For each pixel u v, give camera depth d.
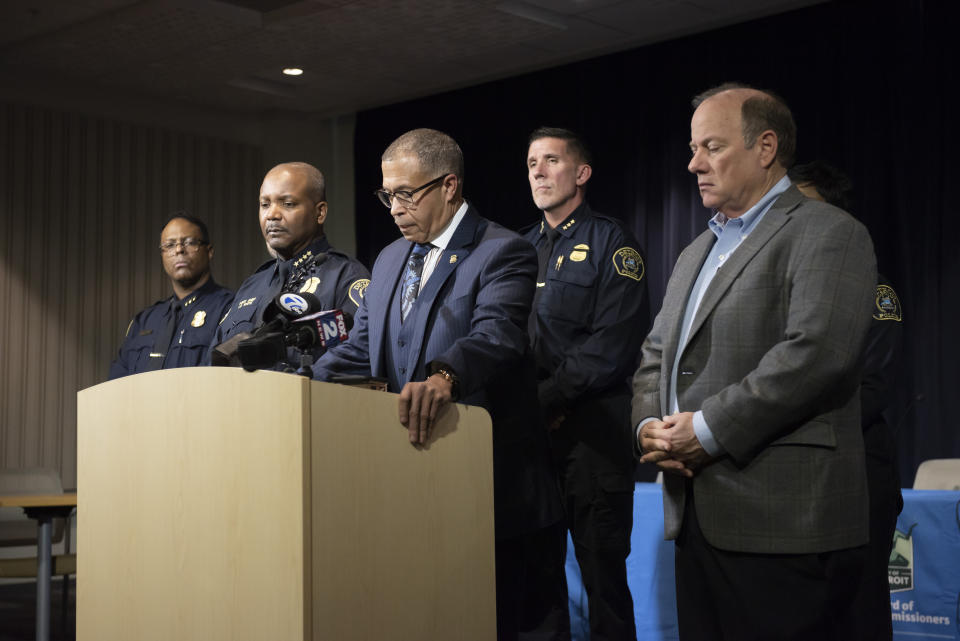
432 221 2.70
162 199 9.87
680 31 8.41
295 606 1.84
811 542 2.17
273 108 10.41
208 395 2.00
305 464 1.86
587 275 3.71
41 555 4.92
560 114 9.23
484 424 2.34
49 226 9.14
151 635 2.05
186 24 8.02
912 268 7.26
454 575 2.21
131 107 9.76
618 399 3.62
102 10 7.77
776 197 2.41
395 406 2.11
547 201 3.88
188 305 5.31
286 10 7.86
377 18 7.95
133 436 2.14
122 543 2.14
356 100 10.20
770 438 2.21
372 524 2.01
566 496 3.61
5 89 9.00
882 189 7.46
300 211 3.57
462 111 9.89
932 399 7.08
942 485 4.81
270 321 2.28
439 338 2.57
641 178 8.68
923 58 7.33
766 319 2.29
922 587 3.96
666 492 2.45
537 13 7.97
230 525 1.95
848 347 2.16
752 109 2.41
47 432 9.00
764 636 2.20
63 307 9.17
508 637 2.70
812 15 7.88
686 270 2.59
